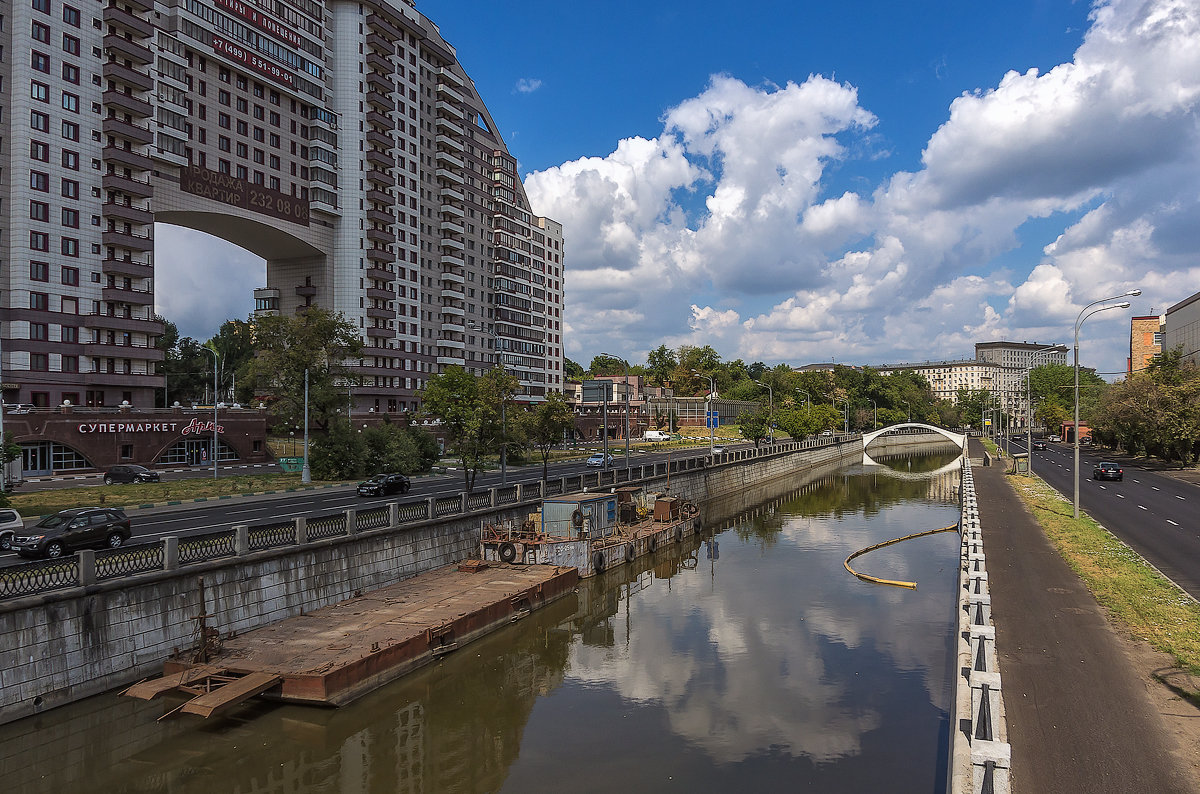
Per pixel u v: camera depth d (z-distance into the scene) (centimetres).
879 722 2053
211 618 2136
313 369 6500
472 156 12412
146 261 7050
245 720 1847
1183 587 2344
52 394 6297
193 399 12231
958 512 6391
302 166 8838
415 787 1645
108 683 1842
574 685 2325
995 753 877
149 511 3869
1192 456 8081
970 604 1575
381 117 9700
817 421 12069
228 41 7750
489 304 12812
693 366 17475
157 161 7125
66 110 6397
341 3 9312
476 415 4219
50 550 2512
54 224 6312
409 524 3059
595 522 3941
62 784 1600
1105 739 1245
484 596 2772
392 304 10038
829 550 4678
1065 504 4569
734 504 7044
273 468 6912
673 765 1780
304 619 2412
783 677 2409
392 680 2119
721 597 3488
